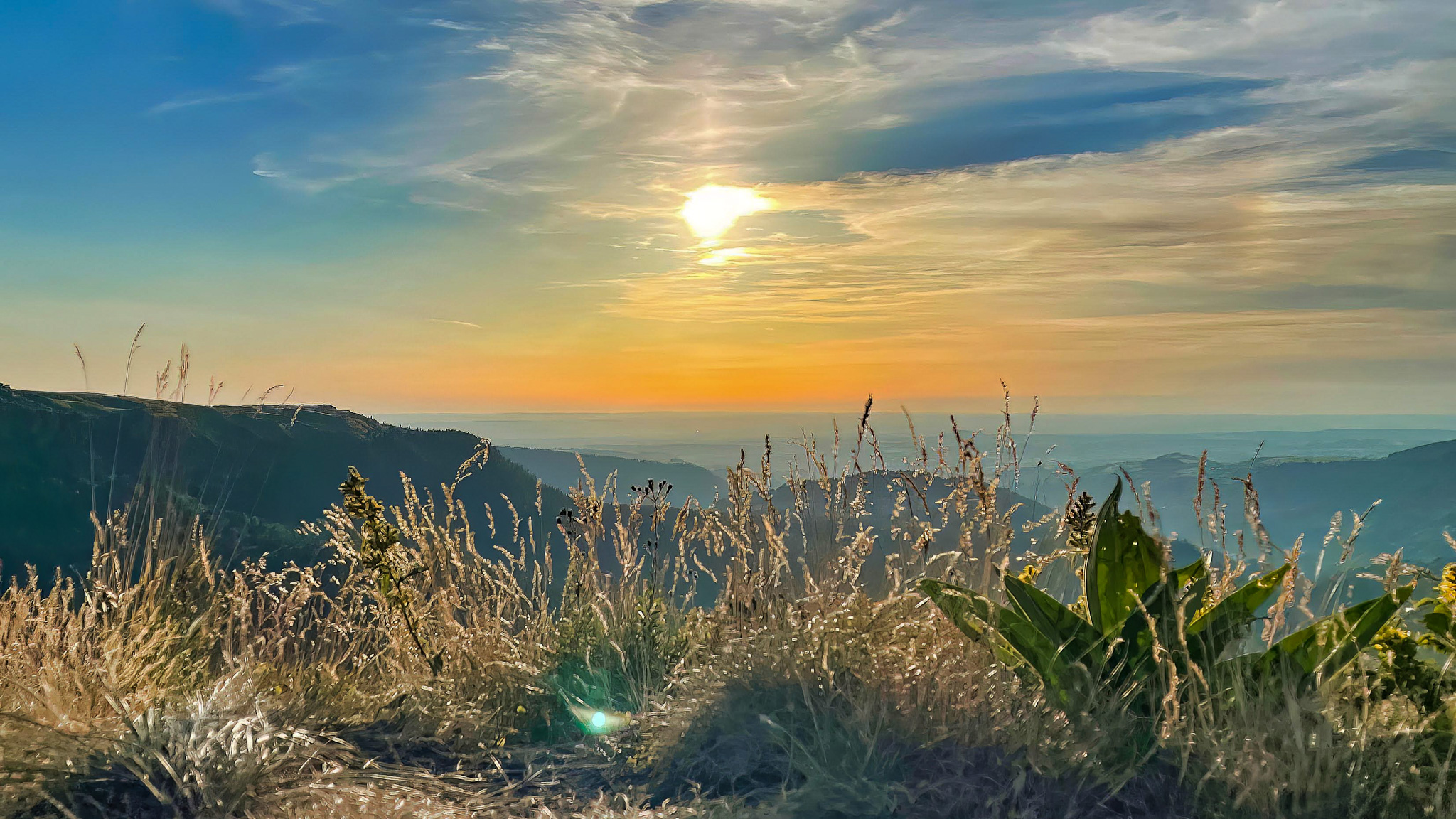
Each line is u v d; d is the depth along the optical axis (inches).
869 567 161.2
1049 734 109.5
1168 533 118.3
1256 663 116.3
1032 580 152.0
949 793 104.6
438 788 129.3
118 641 152.3
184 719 127.3
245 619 178.2
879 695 127.0
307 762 126.8
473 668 182.5
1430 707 106.9
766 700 135.6
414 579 199.8
